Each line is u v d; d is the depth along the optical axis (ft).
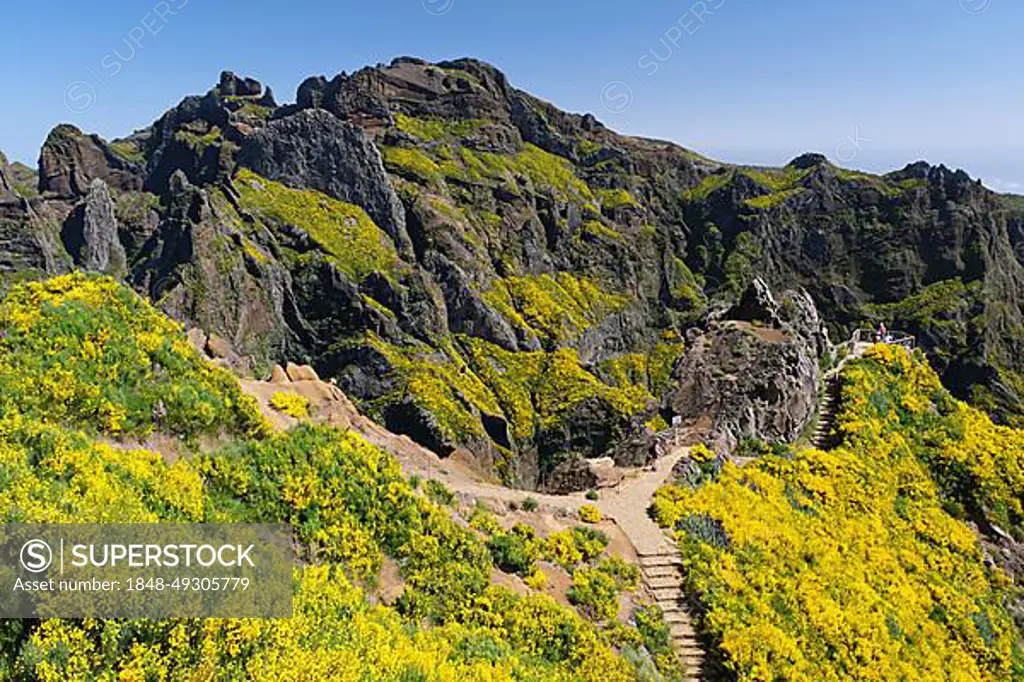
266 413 81.25
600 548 82.28
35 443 51.88
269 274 294.66
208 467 63.46
